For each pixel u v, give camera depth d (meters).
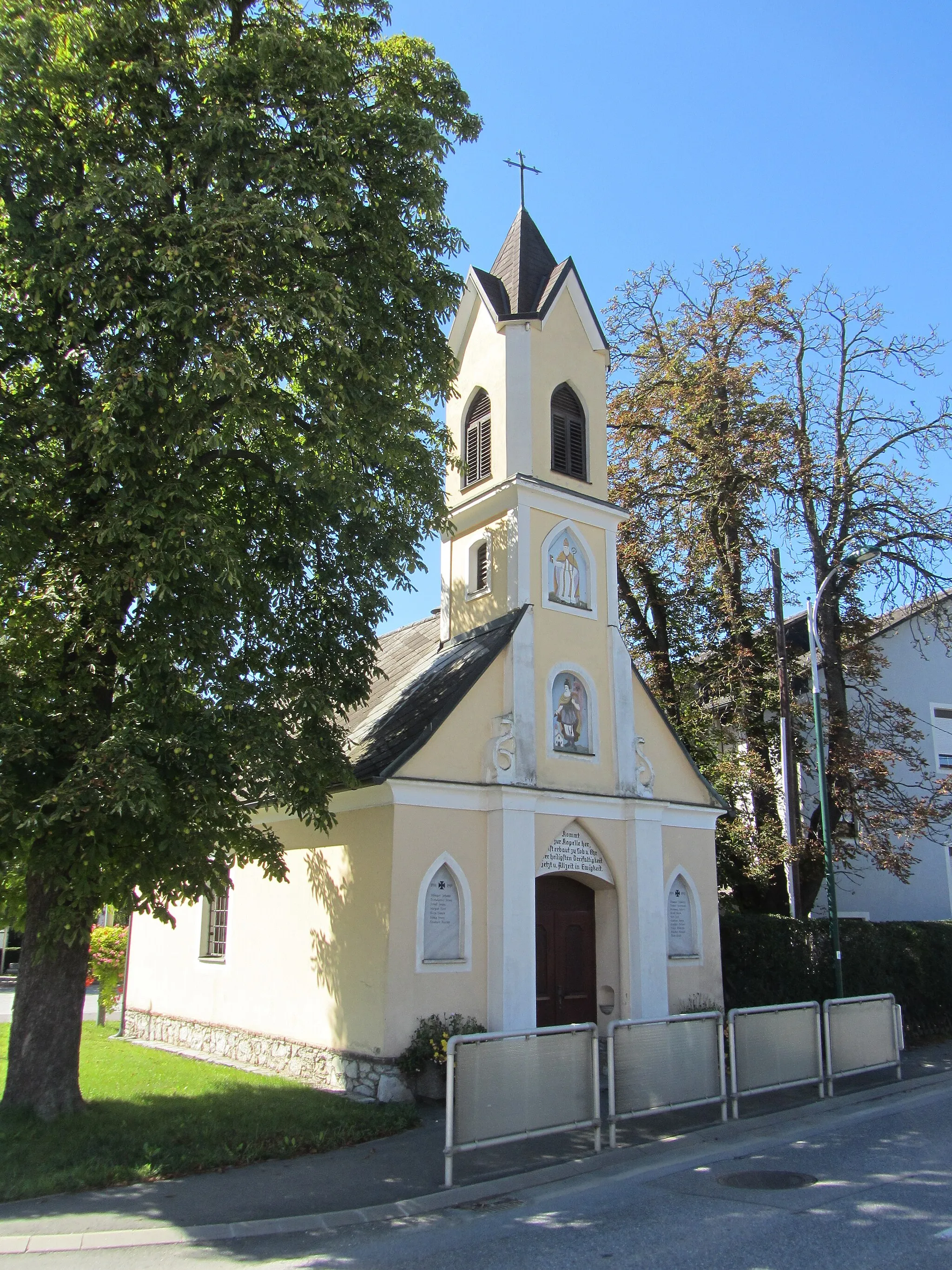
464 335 19.52
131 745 9.62
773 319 23.39
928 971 20.48
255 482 12.34
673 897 17.14
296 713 11.73
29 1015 10.98
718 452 22.14
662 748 17.75
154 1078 14.11
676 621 24.41
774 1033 12.59
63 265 10.38
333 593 13.02
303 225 10.80
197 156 11.16
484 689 15.20
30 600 10.79
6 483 9.62
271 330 11.48
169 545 10.07
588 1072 10.42
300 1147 10.39
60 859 9.60
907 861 20.72
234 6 12.54
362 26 13.16
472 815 14.52
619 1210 8.45
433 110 13.62
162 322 10.78
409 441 12.81
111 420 9.83
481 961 14.13
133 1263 7.29
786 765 19.91
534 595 16.56
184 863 10.20
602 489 18.53
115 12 11.16
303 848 15.84
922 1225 7.89
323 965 14.73
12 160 10.53
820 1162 9.98
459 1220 8.30
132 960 20.86
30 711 9.88
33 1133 10.04
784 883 21.97
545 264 19.92
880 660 23.31
